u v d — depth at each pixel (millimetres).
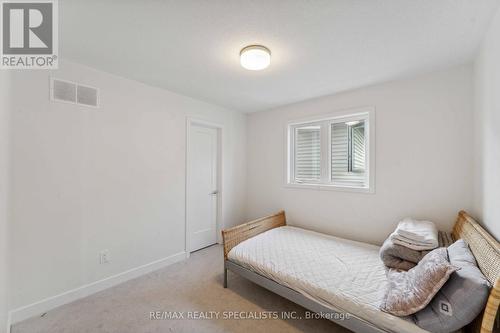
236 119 3652
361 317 1404
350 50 1776
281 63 1993
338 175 2936
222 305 1960
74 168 2010
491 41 1447
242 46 1728
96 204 2150
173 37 1609
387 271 1794
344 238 2736
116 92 2277
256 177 3689
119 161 2311
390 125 2398
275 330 1666
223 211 3477
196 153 3217
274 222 3043
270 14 1358
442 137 2123
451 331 1142
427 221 2115
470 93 1983
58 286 1925
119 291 2164
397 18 1396
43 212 1845
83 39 1631
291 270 1853
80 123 2041
